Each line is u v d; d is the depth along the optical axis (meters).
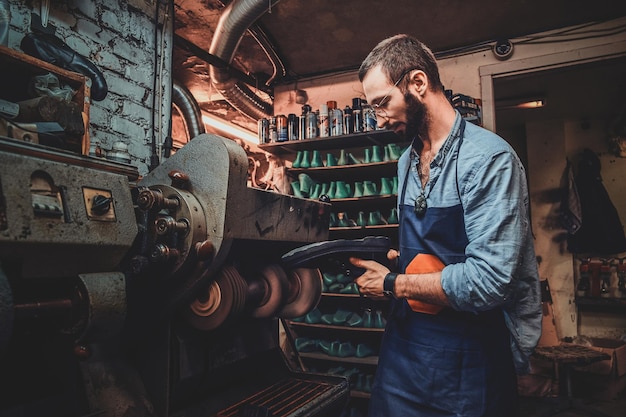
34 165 0.88
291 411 1.28
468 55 3.25
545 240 4.80
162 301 1.16
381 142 3.32
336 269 1.29
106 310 0.96
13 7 1.63
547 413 3.22
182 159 1.19
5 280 0.79
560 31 3.03
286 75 3.70
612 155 4.84
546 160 4.91
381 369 1.20
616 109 4.64
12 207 0.82
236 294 1.17
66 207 0.92
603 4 2.85
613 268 4.67
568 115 4.82
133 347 1.24
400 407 1.11
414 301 1.13
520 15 2.97
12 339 1.01
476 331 1.06
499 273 0.94
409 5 2.97
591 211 4.65
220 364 1.31
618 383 3.78
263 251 1.58
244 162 1.15
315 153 3.31
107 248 1.01
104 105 2.01
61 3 1.83
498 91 4.14
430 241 1.12
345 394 1.48
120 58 2.11
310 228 1.52
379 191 3.25
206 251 1.06
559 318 4.65
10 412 0.96
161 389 1.18
